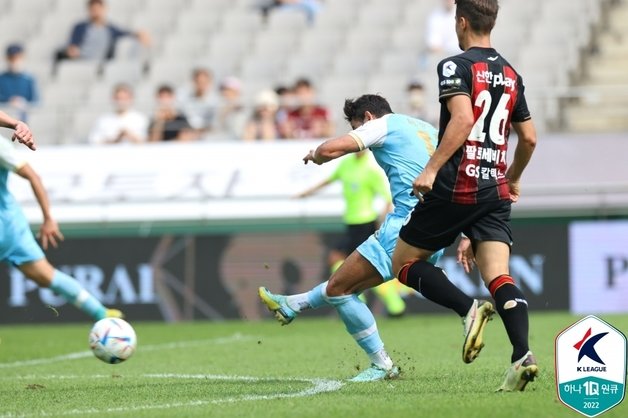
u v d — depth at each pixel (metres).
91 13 75.38
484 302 22.83
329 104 63.53
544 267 54.69
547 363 29.92
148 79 72.69
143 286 57.03
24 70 74.25
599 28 72.38
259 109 61.75
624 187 55.69
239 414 21.86
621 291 53.97
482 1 23.45
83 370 33.78
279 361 34.34
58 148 61.59
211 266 56.59
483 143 23.14
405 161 26.08
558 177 58.34
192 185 59.97
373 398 23.61
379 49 72.69
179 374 31.27
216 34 76.19
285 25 76.44
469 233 23.69
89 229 59.50
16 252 32.12
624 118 65.25
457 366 30.39
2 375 32.94
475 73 22.89
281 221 58.84
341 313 26.89
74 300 33.03
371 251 26.12
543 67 67.56
